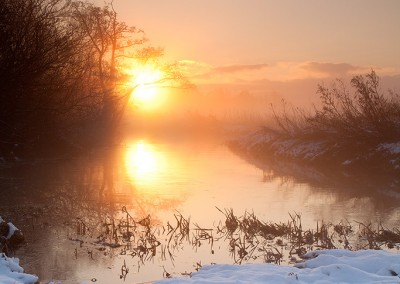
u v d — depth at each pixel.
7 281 7.68
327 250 9.76
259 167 26.97
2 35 23.56
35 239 11.70
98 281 9.02
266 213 14.87
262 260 10.26
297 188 19.59
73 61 28.55
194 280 7.86
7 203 15.98
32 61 24.02
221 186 20.12
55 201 16.45
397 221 13.66
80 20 37.25
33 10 25.41
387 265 8.44
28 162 27.48
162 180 21.77
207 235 12.20
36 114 27.66
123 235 12.06
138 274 9.41
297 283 7.74
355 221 12.78
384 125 24.55
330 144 27.98
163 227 12.91
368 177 22.25
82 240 11.69
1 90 24.22
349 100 26.06
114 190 18.92
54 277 9.19
